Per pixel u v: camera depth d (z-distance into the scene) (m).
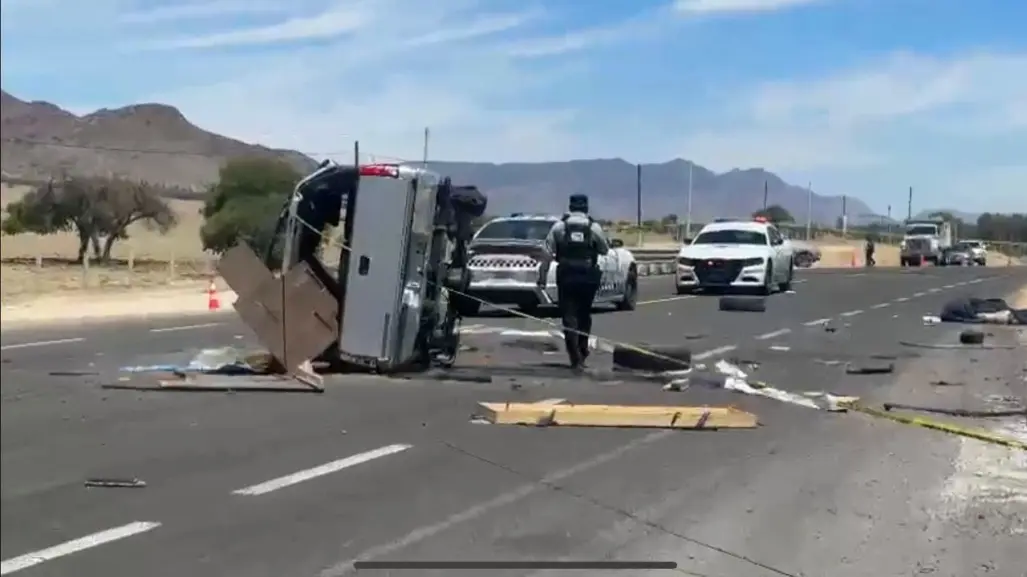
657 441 9.90
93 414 10.84
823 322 20.81
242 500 7.77
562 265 14.17
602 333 18.58
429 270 13.93
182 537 6.91
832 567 6.48
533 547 6.79
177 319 22.08
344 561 6.50
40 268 34.12
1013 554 6.71
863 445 9.79
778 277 29.31
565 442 9.80
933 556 6.68
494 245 20.77
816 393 12.63
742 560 6.59
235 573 6.25
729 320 21.17
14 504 7.55
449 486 8.22
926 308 24.11
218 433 9.98
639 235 53.50
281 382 12.56
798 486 8.30
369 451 9.31
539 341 17.39
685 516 7.49
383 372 13.48
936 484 8.40
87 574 6.18
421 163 13.89
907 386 13.22
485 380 13.21
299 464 8.84
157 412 10.99
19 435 9.77
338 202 14.00
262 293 12.97
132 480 8.24
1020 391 12.78
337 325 13.30
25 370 13.67
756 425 10.64
